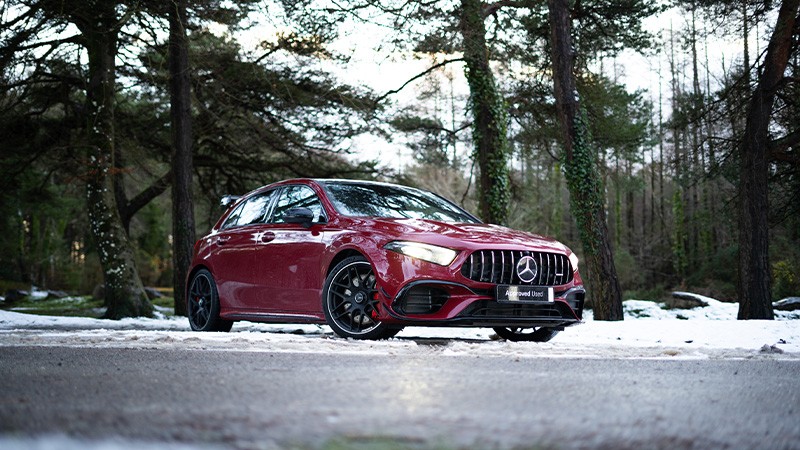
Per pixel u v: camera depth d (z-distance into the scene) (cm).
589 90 2031
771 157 1516
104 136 1695
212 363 384
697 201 4084
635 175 3938
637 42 1905
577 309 670
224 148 2281
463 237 618
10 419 196
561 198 4147
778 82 1434
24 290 3856
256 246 756
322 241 682
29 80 1897
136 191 3612
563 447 162
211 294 810
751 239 1442
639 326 831
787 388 312
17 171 2227
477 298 602
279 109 2069
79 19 1639
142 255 4681
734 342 713
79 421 192
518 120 2170
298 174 2314
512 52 1903
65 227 4738
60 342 567
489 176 1838
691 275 3881
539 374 339
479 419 199
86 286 4075
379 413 207
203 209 2839
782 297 2661
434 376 316
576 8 1855
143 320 1449
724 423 210
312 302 688
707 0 1491
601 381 315
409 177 2377
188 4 1595
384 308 616
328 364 377
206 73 1992
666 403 250
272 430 176
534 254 630
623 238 4388
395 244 619
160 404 228
